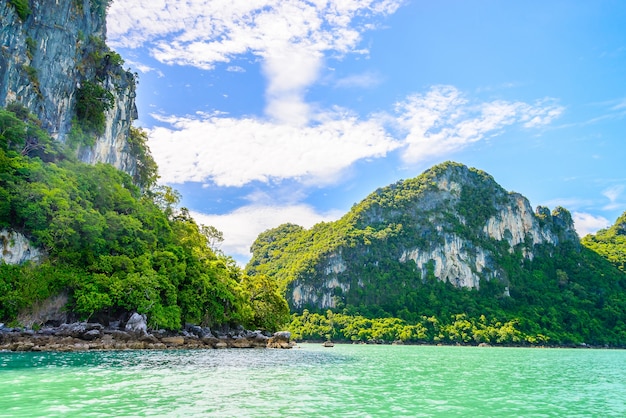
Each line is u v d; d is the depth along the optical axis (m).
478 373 35.12
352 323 146.50
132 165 86.25
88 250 49.91
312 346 88.31
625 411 19.78
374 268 175.12
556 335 142.62
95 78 74.81
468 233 191.00
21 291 41.97
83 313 46.97
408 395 21.95
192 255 65.75
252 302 79.12
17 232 44.03
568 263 195.62
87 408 16.05
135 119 91.19
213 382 23.81
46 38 63.91
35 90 61.12
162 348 48.47
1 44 56.75
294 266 179.38
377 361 45.78
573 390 26.50
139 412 15.79
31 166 47.72
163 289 54.53
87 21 74.25
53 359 31.42
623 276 186.50
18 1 59.31
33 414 14.83
